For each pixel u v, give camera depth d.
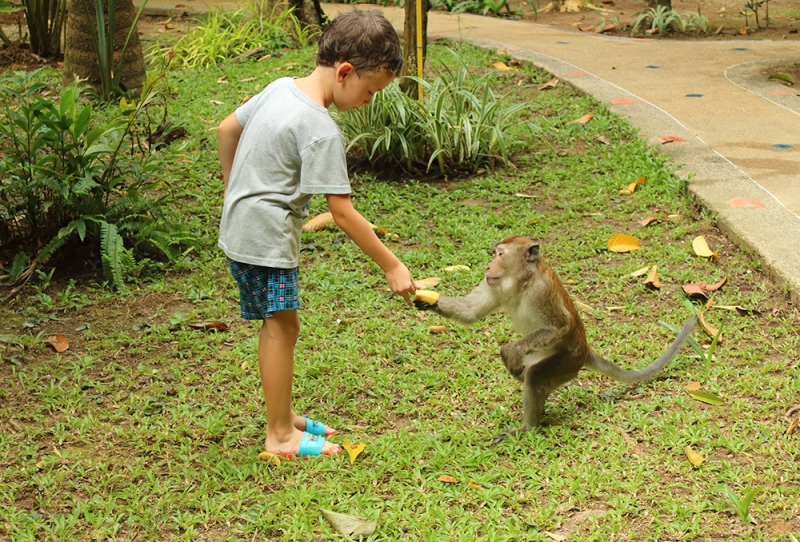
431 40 12.02
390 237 6.38
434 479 3.72
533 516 3.45
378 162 7.64
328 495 3.62
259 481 3.74
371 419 4.30
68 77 9.59
